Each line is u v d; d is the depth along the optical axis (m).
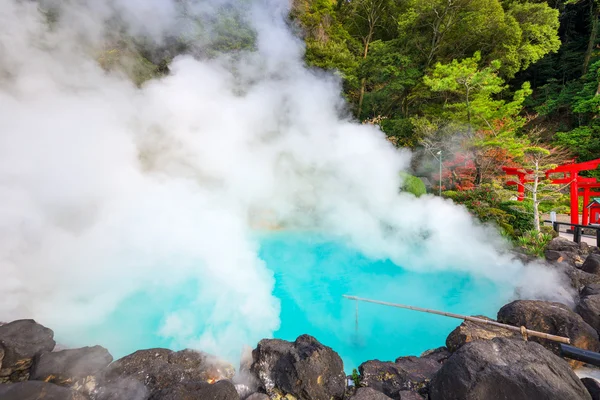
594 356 2.46
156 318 4.27
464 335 3.20
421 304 5.07
